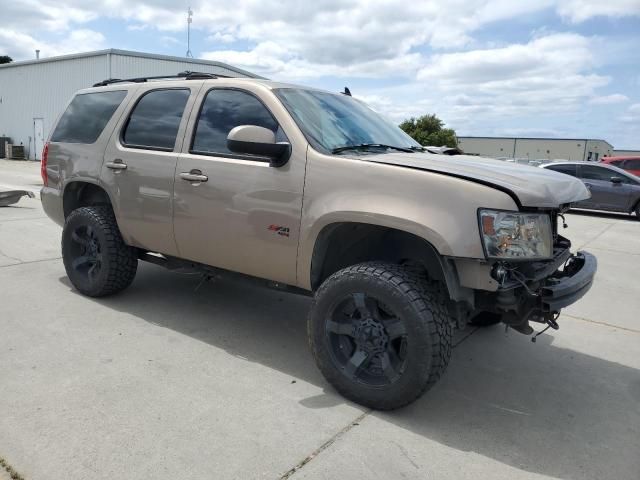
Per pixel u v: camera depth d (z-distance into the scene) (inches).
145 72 1109.1
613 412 129.6
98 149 178.7
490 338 176.1
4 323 161.5
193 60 1150.3
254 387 130.5
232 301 196.1
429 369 113.9
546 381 145.6
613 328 191.5
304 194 129.5
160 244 164.7
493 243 109.0
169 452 101.9
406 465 102.7
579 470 104.8
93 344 149.9
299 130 134.4
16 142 1348.4
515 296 118.2
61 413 113.0
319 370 133.5
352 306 125.3
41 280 207.2
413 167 119.8
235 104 149.2
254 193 138.1
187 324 170.4
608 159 690.8
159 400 121.1
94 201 196.5
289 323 177.6
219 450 103.5
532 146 3582.7
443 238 109.5
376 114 175.5
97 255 182.5
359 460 103.2
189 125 156.5
